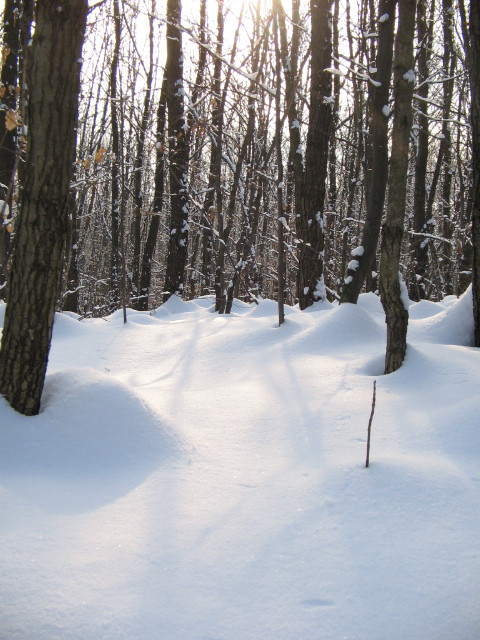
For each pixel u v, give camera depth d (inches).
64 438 125.0
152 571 83.7
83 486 111.3
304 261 328.2
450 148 611.8
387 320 181.6
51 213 126.6
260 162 473.7
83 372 142.3
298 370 196.9
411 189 774.5
